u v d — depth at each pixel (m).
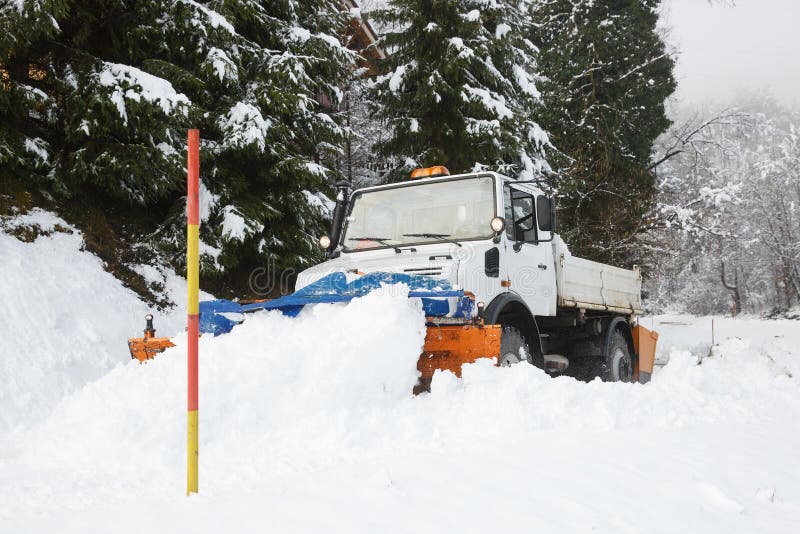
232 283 11.12
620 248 21.19
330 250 6.88
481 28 15.45
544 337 8.02
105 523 2.84
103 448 4.14
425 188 6.67
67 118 9.09
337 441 3.98
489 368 4.84
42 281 8.09
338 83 13.73
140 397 4.47
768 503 3.08
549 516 2.75
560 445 3.88
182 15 9.84
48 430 4.59
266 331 4.89
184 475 3.70
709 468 3.52
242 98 10.93
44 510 3.16
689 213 24.69
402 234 6.62
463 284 5.72
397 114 16.31
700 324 38.31
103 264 9.24
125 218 10.37
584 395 4.74
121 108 8.79
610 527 2.65
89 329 7.96
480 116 15.28
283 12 12.26
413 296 5.21
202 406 4.28
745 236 46.09
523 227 6.92
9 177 8.93
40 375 6.97
